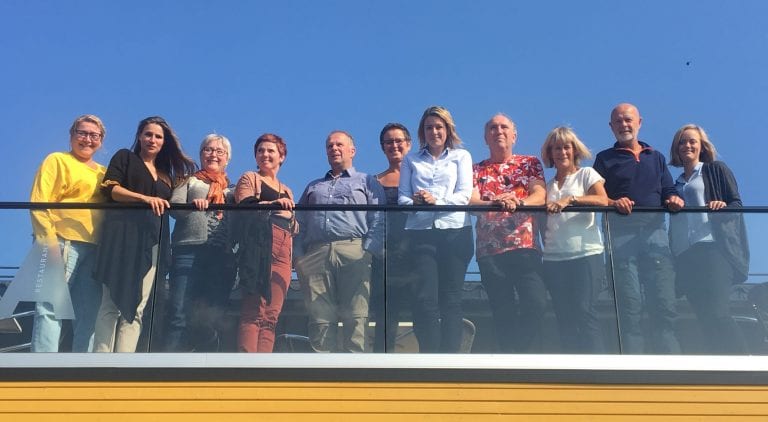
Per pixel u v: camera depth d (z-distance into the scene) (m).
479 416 5.37
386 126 7.04
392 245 6.02
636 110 6.74
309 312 5.89
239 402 5.37
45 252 5.91
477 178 6.66
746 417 5.39
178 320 5.81
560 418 5.37
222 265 5.94
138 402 5.35
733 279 6.05
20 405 5.30
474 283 5.96
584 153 6.63
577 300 5.95
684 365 5.66
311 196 6.64
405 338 5.81
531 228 6.07
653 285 6.00
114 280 5.86
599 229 6.11
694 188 6.80
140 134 6.44
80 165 6.32
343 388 5.43
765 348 5.91
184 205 6.02
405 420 5.35
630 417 5.38
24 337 5.73
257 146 6.79
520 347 5.80
